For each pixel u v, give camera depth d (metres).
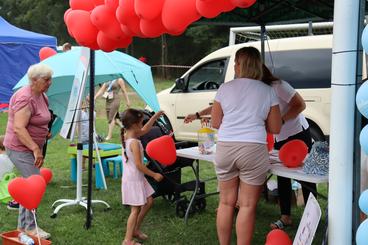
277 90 3.95
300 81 6.91
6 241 3.97
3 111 12.80
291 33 9.91
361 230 2.29
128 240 4.09
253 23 5.31
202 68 8.10
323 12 4.92
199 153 4.32
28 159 3.99
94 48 4.04
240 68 3.49
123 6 3.21
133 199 4.00
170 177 5.02
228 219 3.55
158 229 4.64
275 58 7.17
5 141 4.05
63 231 4.55
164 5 2.99
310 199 3.07
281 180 4.50
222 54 7.85
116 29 3.54
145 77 5.29
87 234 4.50
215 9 2.79
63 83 5.25
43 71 3.94
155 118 4.28
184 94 8.17
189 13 2.95
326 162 3.36
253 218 3.41
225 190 3.54
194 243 4.28
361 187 2.71
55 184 6.46
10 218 5.00
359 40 2.63
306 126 4.47
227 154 3.39
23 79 5.52
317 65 6.86
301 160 3.59
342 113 2.67
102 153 6.43
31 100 3.95
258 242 4.29
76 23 3.88
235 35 9.94
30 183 3.59
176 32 3.08
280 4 4.85
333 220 2.75
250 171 3.35
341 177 2.70
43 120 4.05
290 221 4.57
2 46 12.27
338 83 2.67
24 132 3.89
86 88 5.18
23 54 12.59
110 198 5.70
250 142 3.31
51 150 9.01
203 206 5.17
